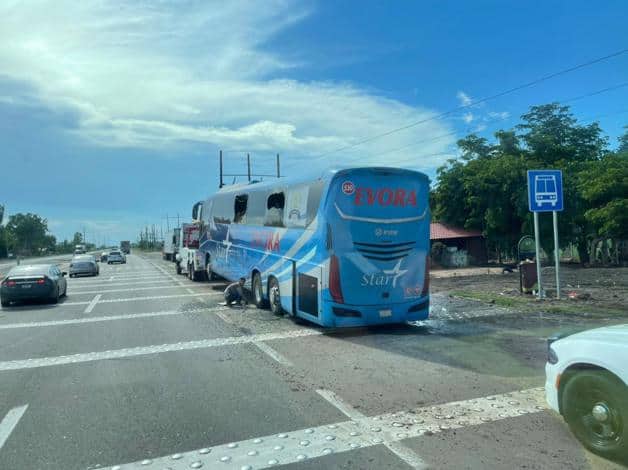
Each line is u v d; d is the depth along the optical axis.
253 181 16.91
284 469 4.29
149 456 4.60
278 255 12.55
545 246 30.72
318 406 5.88
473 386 6.57
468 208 33.59
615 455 4.30
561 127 34.53
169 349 9.19
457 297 15.66
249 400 6.13
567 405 4.70
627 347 4.26
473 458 4.42
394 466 4.29
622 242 30.42
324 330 10.84
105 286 24.84
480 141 35.72
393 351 8.73
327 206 10.13
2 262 81.56
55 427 5.36
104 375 7.46
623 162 28.17
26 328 12.27
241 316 12.97
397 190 10.53
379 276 10.33
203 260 24.55
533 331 10.27
